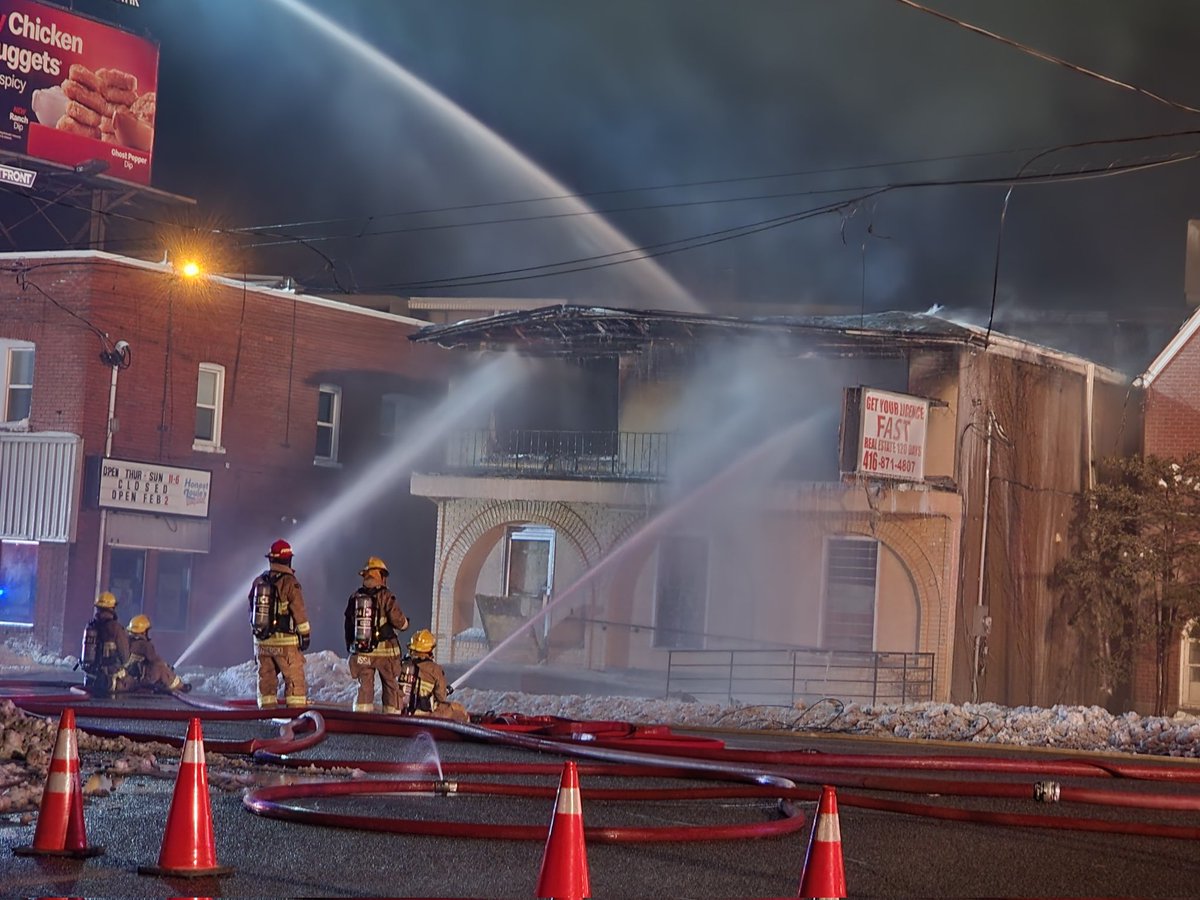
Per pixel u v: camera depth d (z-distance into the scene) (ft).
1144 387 107.55
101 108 115.24
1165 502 101.04
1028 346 98.07
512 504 104.22
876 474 88.02
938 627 91.81
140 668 70.90
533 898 24.25
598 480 100.73
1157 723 68.64
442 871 26.40
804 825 34.68
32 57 111.55
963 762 49.32
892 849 32.68
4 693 65.67
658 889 25.81
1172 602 98.89
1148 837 36.45
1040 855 32.76
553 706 73.31
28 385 104.99
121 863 25.71
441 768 40.06
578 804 22.33
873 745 65.62
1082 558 102.17
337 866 26.37
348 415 120.57
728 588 97.96
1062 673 102.63
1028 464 99.81
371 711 57.26
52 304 103.71
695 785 42.29
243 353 112.57
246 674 79.05
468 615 107.14
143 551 106.52
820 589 95.35
